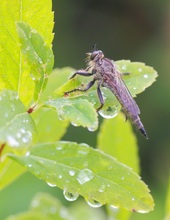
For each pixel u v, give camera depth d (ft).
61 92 0.70
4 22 0.69
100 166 0.69
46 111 0.75
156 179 1.81
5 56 0.70
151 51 2.79
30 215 0.76
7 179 0.74
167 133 2.29
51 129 0.76
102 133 0.78
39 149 0.69
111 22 2.97
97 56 0.74
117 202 0.69
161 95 2.34
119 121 0.78
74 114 0.67
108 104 0.73
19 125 0.65
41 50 0.69
